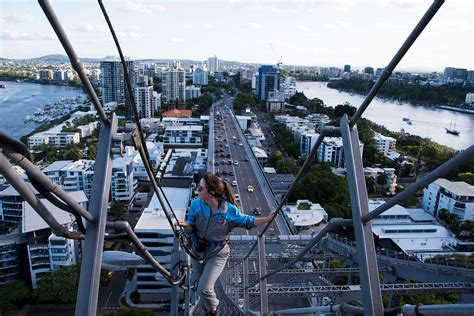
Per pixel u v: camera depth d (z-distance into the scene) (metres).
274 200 45.31
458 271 21.42
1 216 40.91
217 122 96.44
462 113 150.50
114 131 3.12
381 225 43.00
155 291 32.66
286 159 64.94
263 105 132.62
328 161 66.38
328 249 26.73
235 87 198.50
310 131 82.12
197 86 175.38
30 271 34.00
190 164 67.06
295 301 25.02
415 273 22.69
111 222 3.54
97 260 2.89
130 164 54.16
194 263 5.90
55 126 99.38
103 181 3.00
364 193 3.61
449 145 95.62
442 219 47.19
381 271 23.55
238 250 24.44
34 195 2.60
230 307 12.87
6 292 31.06
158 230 30.25
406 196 3.04
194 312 9.14
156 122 103.56
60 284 31.59
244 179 52.84
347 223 4.21
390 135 92.31
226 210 5.11
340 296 17.94
